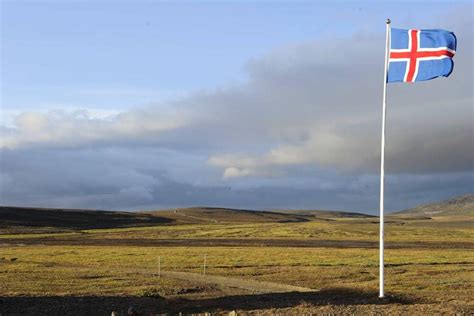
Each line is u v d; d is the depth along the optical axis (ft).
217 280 134.62
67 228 575.38
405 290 103.50
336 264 177.17
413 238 379.76
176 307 80.94
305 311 67.41
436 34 72.43
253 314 66.59
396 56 73.10
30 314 77.00
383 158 74.69
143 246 281.33
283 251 234.99
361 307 69.05
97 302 90.43
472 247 282.77
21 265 173.47
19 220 606.14
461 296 89.25
